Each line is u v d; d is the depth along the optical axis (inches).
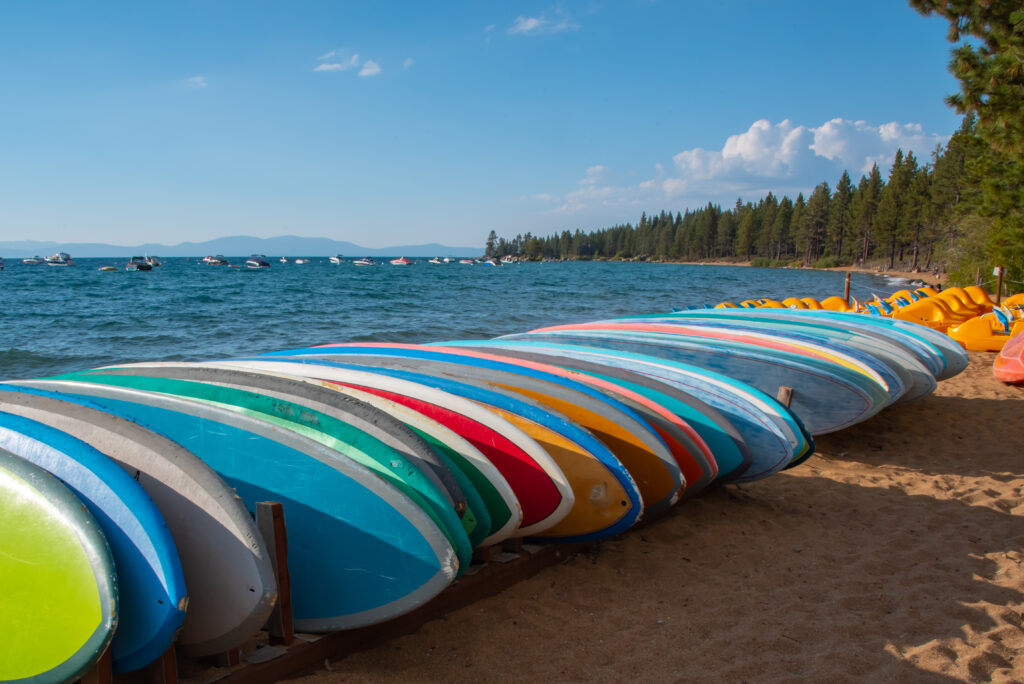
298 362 160.1
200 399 108.5
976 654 104.5
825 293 1376.7
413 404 132.1
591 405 143.9
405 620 107.0
